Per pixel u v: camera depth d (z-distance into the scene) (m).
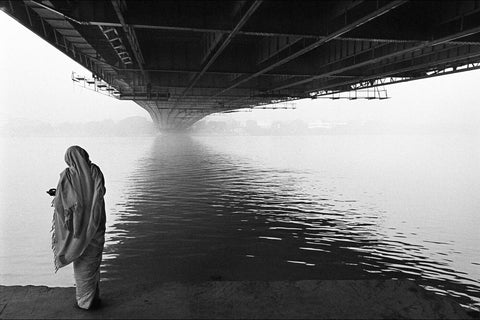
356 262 21.11
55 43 24.70
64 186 4.44
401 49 22.84
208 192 43.59
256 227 27.92
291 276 19.08
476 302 16.73
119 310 4.52
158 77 42.59
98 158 92.38
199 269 19.78
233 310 4.51
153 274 19.05
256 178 55.91
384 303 4.69
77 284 4.52
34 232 28.53
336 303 4.69
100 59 29.91
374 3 15.27
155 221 29.66
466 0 17.47
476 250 23.28
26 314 4.41
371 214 32.72
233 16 17.92
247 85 45.44
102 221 4.57
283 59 25.44
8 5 18.39
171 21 17.75
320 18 18.75
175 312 4.46
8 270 20.86
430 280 19.00
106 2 17.27
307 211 33.72
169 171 65.19
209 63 27.39
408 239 25.56
